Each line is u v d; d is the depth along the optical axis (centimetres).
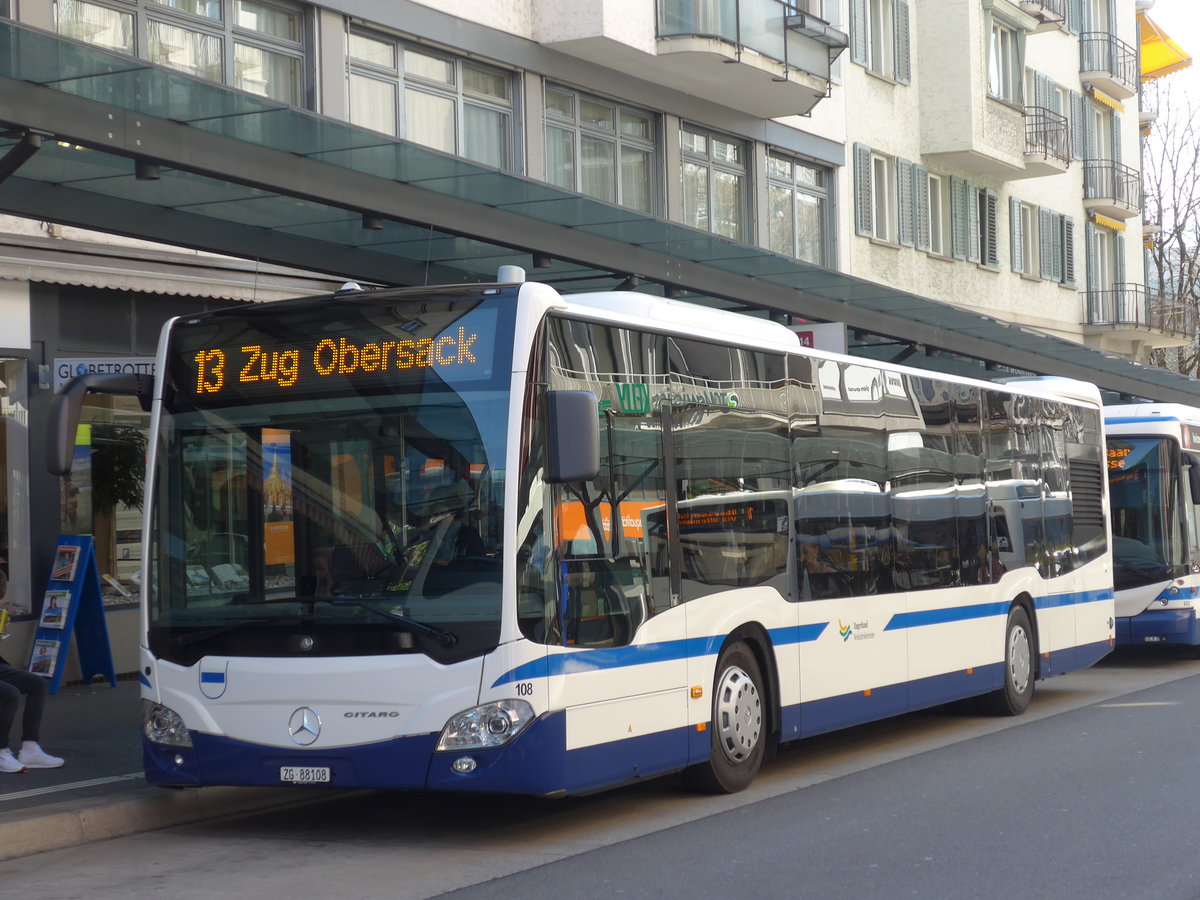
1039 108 3606
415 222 1380
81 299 1623
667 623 937
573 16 2088
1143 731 1316
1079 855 810
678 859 815
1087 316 4028
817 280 1922
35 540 1580
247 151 1217
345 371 877
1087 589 1642
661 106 2356
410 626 834
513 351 847
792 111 2555
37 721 1068
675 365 977
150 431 918
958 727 1395
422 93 1934
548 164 2152
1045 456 1566
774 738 1062
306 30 1773
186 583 891
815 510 1120
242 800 999
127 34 1573
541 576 840
